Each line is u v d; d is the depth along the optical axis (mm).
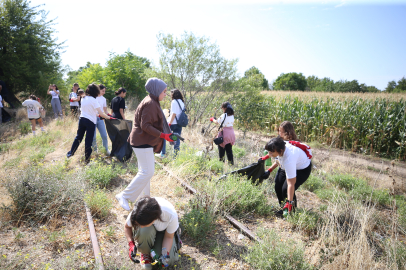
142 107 3451
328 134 11281
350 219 3822
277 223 3883
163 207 2498
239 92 11281
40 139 7551
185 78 11000
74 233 3301
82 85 16047
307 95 18000
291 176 3715
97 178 4680
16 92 15609
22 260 2682
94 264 2688
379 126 10016
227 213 3910
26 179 3801
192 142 8406
